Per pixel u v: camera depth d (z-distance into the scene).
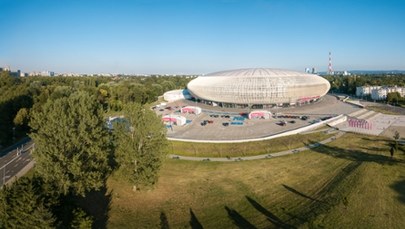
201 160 80.19
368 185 57.91
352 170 67.31
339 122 122.62
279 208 52.00
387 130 108.88
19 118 106.62
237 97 162.00
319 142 94.19
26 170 73.50
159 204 54.56
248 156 83.50
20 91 130.00
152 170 56.06
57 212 39.19
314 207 50.53
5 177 68.88
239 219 48.72
